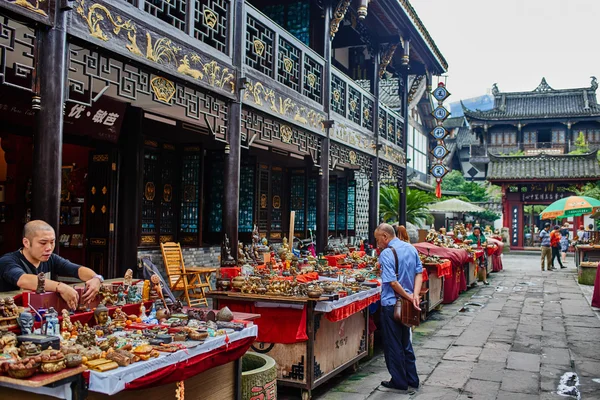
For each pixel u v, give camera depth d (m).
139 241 8.88
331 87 11.02
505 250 32.16
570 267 22.62
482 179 50.03
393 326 5.54
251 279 5.68
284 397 5.27
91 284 3.72
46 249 3.74
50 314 3.11
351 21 12.60
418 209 22.95
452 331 8.73
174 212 9.98
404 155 16.66
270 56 8.52
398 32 13.16
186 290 8.65
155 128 9.36
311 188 14.82
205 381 3.76
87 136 8.22
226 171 7.21
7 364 2.54
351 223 17.03
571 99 46.06
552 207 22.16
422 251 11.70
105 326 3.48
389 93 23.41
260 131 8.19
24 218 8.75
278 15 12.23
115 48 5.18
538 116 44.00
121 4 5.27
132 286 4.19
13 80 6.64
